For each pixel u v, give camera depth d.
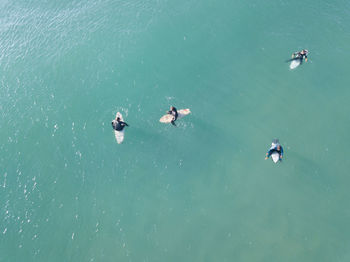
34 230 16.56
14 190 18.08
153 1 28.61
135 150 19.33
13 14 29.36
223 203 17.39
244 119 20.69
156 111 21.02
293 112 20.92
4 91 23.06
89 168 18.88
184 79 22.86
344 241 15.77
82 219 16.92
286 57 23.81
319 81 22.30
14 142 20.22
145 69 23.66
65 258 15.69
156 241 16.12
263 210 17.05
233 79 22.78
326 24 25.64
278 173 18.38
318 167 18.41
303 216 16.72
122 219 16.92
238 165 18.80
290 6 27.27
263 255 15.45
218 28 26.02
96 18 27.86
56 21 28.12
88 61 24.50
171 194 17.78
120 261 15.51
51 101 22.23
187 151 19.28
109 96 22.16
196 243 15.99
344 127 20.03
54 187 18.16
